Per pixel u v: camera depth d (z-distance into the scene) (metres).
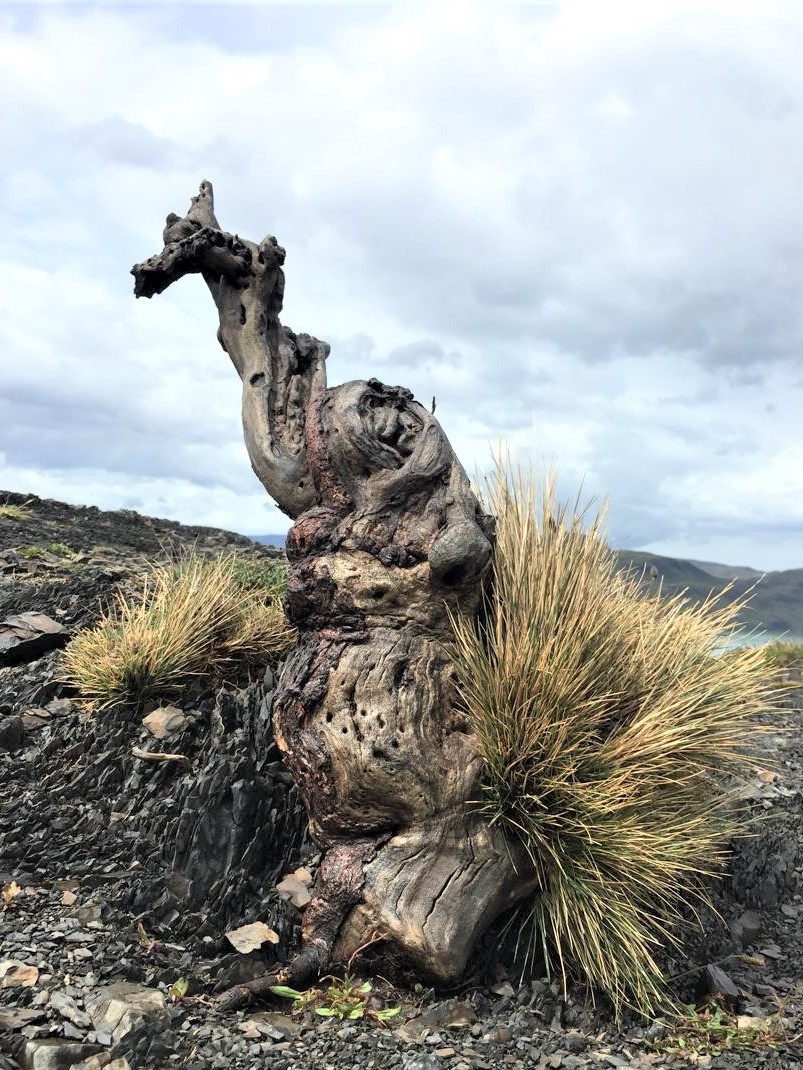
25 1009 1.04
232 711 1.66
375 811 1.31
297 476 1.70
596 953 1.26
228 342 1.94
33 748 1.61
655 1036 1.20
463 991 1.25
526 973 1.31
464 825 1.31
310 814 1.38
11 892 1.27
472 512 1.45
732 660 1.68
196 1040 1.06
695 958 1.43
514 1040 1.15
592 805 1.31
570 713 1.36
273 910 1.33
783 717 2.65
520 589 1.48
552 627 1.40
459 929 1.24
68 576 2.56
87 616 2.09
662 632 1.66
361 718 1.33
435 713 1.36
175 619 1.80
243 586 2.15
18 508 3.76
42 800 1.48
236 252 1.93
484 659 1.40
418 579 1.40
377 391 1.54
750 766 1.74
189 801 1.42
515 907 1.35
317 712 1.38
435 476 1.44
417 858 1.28
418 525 1.42
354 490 1.46
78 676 1.76
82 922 1.24
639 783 1.36
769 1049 1.17
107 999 1.07
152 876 1.35
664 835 1.35
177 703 1.70
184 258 1.91
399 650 1.38
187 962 1.21
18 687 1.77
